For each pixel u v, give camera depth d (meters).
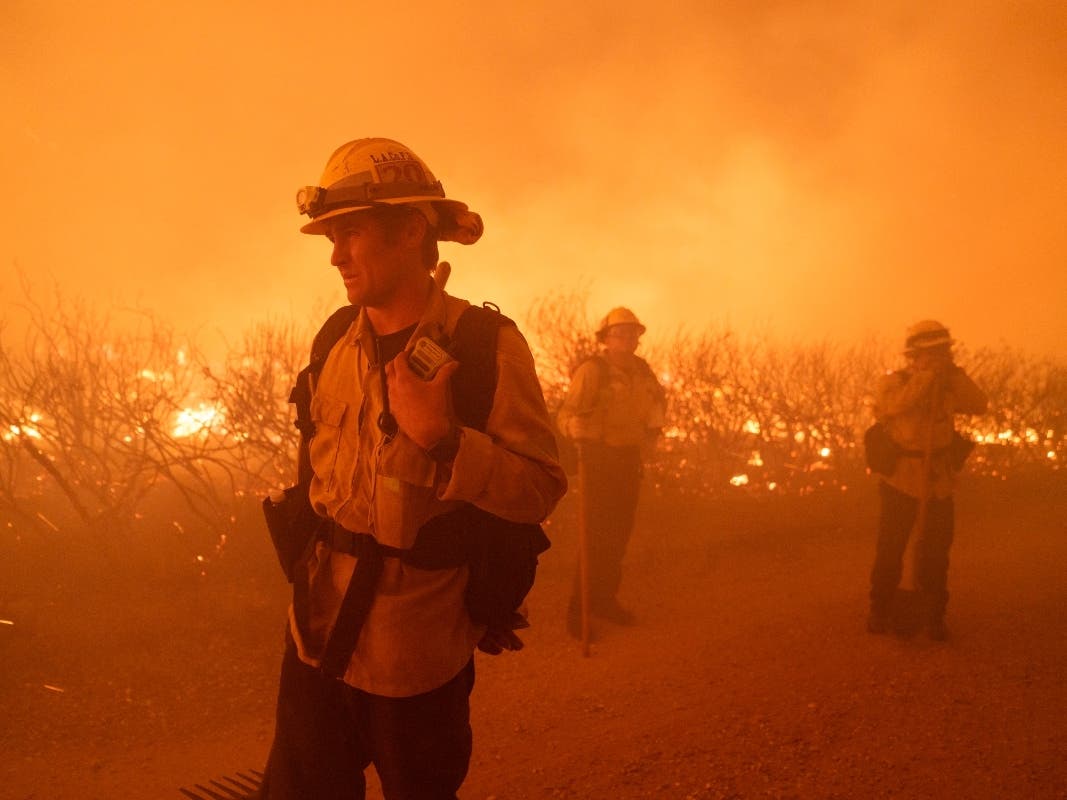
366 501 1.81
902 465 4.98
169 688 4.12
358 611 1.79
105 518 5.86
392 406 1.73
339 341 1.99
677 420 8.27
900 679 4.34
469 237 2.03
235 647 4.61
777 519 7.77
